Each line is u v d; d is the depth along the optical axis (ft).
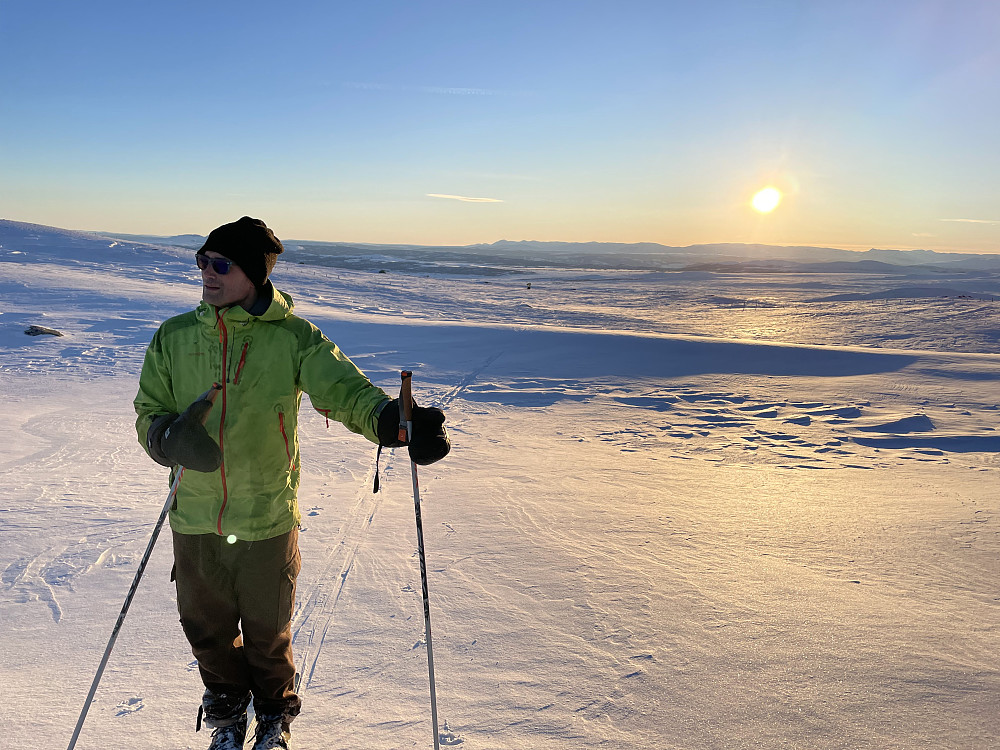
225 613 7.34
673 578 14.29
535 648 10.84
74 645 10.57
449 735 8.44
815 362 65.77
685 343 72.02
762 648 10.92
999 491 26.14
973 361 66.44
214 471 6.82
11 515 17.44
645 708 9.09
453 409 43.96
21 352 56.08
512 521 18.48
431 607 12.44
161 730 8.36
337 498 20.72
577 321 123.95
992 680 9.92
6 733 8.14
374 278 184.65
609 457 31.17
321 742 8.25
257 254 6.75
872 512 21.50
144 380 7.20
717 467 30.07
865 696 9.42
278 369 6.98
